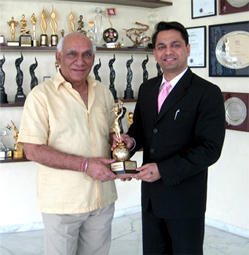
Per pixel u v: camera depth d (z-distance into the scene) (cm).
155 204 173
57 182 168
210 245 266
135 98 317
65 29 300
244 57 266
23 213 301
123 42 320
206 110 161
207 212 309
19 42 272
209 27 287
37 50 275
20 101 272
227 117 279
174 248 174
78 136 169
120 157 174
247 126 268
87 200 171
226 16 276
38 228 303
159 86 179
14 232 297
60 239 171
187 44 172
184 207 168
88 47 167
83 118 172
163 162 162
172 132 166
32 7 287
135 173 171
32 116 163
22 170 297
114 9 312
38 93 165
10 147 291
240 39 267
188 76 169
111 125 195
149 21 334
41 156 163
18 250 261
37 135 162
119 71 327
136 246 265
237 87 276
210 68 290
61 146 168
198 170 160
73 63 166
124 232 292
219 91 165
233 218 290
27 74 292
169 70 169
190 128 165
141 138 193
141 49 306
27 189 300
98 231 182
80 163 163
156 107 175
